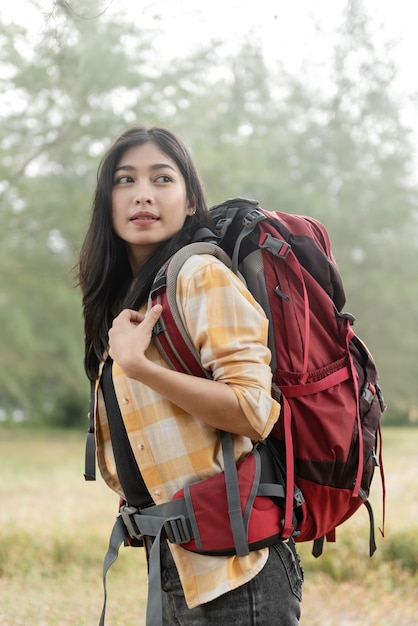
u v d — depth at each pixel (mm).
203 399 1684
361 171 23125
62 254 19109
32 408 26328
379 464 2029
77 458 17953
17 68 12344
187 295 1772
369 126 21875
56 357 20328
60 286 18484
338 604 5184
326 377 1873
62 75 12531
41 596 5129
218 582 1710
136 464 1868
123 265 2061
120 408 1849
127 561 6441
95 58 13023
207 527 1713
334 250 23422
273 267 1902
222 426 1711
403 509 7414
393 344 23797
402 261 23719
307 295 1899
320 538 2148
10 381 19703
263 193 22953
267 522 1759
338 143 22453
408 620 4730
